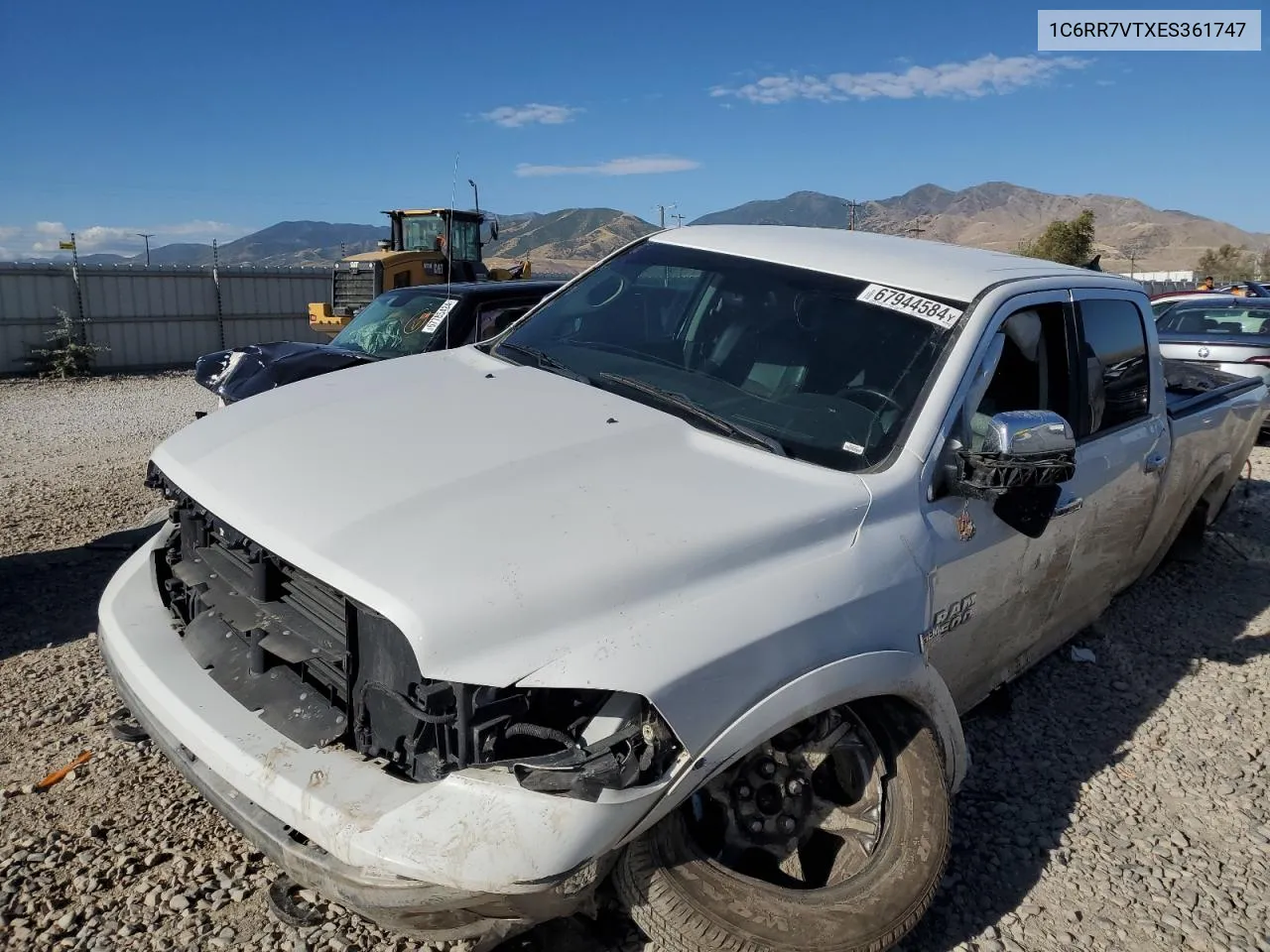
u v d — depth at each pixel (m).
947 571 2.93
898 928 2.54
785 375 3.17
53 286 22.03
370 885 2.05
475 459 2.61
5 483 8.34
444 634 2.06
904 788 2.71
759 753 2.59
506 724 2.11
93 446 10.77
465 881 1.97
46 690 4.12
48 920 2.71
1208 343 11.98
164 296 23.67
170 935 2.68
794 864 2.87
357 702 2.28
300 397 3.30
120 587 3.11
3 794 3.31
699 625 2.25
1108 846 3.41
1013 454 2.77
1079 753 4.05
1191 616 5.67
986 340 3.16
